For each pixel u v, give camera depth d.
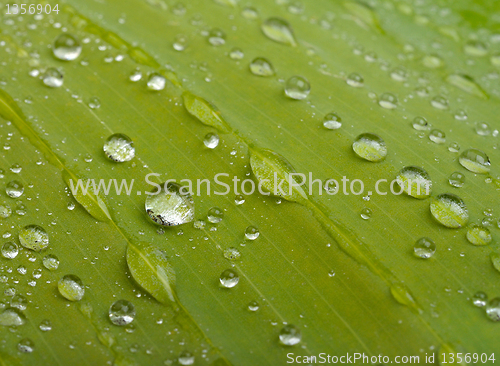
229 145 0.11
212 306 0.10
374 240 0.10
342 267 0.10
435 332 0.10
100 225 0.11
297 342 0.10
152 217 0.11
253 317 0.10
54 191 0.11
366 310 0.10
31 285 0.10
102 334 0.10
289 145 0.11
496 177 0.11
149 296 0.10
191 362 0.10
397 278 0.10
